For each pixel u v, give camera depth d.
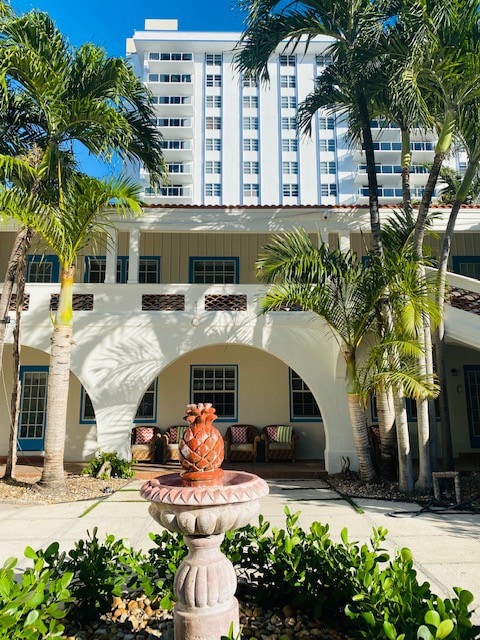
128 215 11.16
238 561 3.82
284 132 47.19
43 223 8.29
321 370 10.88
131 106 10.36
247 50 9.11
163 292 11.16
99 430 10.59
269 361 13.52
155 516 3.09
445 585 4.41
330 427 10.72
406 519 6.85
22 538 6.02
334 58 9.57
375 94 9.34
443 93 8.42
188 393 13.31
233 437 12.74
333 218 11.30
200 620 2.98
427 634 2.19
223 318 11.02
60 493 8.52
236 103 48.03
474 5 7.71
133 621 3.59
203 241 13.98
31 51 8.11
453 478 8.54
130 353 10.91
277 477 10.59
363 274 8.61
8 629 2.57
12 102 9.47
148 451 12.01
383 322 8.95
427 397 8.48
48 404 8.83
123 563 3.97
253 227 11.37
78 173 9.67
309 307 8.84
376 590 2.92
